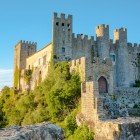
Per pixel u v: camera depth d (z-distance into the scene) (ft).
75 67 234.79
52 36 280.10
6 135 52.37
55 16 283.18
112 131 166.81
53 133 55.21
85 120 194.59
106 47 305.12
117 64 315.17
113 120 179.22
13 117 276.41
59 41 281.33
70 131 196.54
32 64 339.77
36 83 311.27
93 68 229.04
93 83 193.77
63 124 200.75
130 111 217.56
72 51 285.23
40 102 254.68
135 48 328.08
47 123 59.67
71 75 235.20
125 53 319.06
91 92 194.18
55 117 221.25
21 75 350.23
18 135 51.26
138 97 234.17
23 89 336.29
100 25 305.94
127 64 319.06
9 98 331.77
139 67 326.65
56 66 262.47
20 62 371.97
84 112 198.29
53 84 250.57
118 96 229.45
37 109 248.52
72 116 203.82
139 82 321.11
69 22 287.89
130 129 160.56
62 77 238.48
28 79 329.93
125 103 223.92
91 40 297.74
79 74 228.63
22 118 266.57
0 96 346.74
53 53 276.82
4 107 310.86
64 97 221.87
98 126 181.37
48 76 266.77
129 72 319.06
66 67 243.60
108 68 235.61
